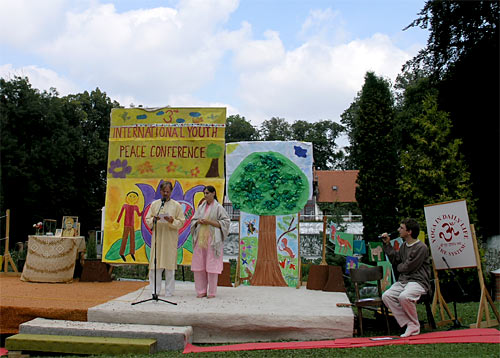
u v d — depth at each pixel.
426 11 16.88
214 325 6.70
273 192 10.05
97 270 9.73
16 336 6.40
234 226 23.31
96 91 37.41
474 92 15.34
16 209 30.12
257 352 5.89
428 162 10.93
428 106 11.58
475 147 15.23
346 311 6.89
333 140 53.06
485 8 15.64
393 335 6.70
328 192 36.22
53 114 31.30
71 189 31.55
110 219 9.98
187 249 9.90
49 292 8.17
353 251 9.01
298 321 6.60
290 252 9.79
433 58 17.19
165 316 6.78
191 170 9.99
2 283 9.11
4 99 30.53
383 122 11.28
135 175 10.10
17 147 29.61
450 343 5.90
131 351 6.06
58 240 9.48
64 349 6.18
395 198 11.09
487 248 13.73
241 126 53.12
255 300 7.81
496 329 6.67
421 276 6.73
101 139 36.94
